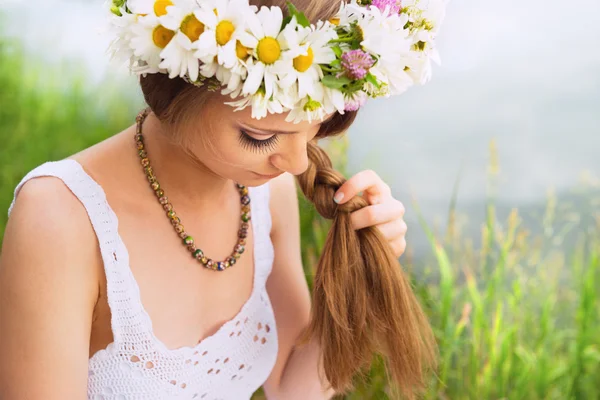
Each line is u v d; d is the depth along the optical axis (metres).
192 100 0.93
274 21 0.86
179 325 1.16
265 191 1.31
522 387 2.09
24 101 3.09
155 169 1.13
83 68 3.36
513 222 2.16
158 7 0.87
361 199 1.25
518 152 3.31
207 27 0.84
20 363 1.01
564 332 2.32
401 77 0.96
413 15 1.01
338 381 1.27
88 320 1.06
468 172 3.21
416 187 3.13
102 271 1.08
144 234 1.12
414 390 1.34
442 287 2.05
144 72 0.90
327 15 0.92
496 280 2.12
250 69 0.85
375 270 1.24
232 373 1.23
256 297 1.27
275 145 0.97
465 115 3.58
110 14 0.95
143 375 1.13
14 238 1.02
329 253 1.23
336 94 0.91
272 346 1.30
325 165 1.27
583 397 2.19
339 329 1.24
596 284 2.41
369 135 3.45
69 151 2.96
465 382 2.10
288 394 1.39
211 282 1.20
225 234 1.22
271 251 1.30
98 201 1.07
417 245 2.77
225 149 0.95
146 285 1.12
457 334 1.99
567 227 2.84
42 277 1.01
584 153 3.31
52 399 1.01
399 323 1.25
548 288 2.39
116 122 3.11
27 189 1.04
